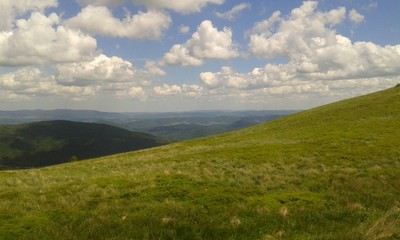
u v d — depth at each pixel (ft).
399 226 46.19
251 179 94.89
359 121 222.89
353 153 123.24
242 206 63.36
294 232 50.78
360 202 66.74
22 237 48.73
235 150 156.97
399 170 92.68
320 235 46.09
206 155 147.02
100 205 65.26
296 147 150.30
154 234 49.80
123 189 78.23
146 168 121.19
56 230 51.06
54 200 69.77
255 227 53.01
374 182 82.48
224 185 86.33
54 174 120.98
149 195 72.38
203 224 54.08
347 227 51.06
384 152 120.06
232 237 49.21
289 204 65.98
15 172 131.75
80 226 52.90
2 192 81.10
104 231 50.98
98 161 171.32
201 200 67.72
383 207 62.95
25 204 66.69
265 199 68.54
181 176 90.99
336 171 99.19
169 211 59.82
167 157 155.74
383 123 198.39
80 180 96.58
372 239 42.01
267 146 162.81
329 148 140.05
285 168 108.06
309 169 104.06
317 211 61.11
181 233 50.72
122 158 177.37
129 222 54.44
